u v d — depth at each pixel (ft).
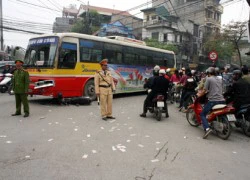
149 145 19.66
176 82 42.96
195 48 135.95
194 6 146.61
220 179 14.19
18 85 28.04
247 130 23.70
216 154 18.26
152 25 131.13
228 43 118.73
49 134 21.66
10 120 26.55
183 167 15.64
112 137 21.40
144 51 54.13
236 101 24.39
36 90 36.40
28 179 13.39
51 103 38.55
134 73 51.26
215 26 154.51
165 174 14.52
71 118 28.14
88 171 14.55
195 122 26.18
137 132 23.30
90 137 21.15
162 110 29.50
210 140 21.81
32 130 22.80
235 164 16.52
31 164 15.29
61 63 36.32
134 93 58.59
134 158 16.80
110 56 45.16
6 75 52.49
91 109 34.27
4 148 17.95
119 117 29.73
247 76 24.50
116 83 46.80
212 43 119.65
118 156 17.04
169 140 21.21
